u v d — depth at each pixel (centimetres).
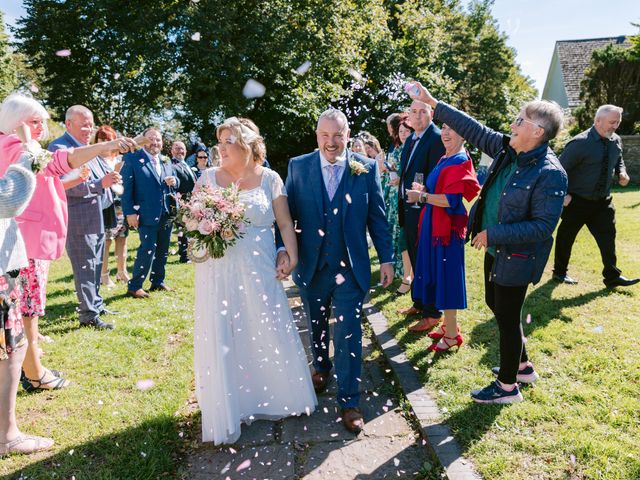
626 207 980
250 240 268
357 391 283
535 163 246
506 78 3034
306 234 285
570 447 236
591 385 296
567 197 478
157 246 565
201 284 264
